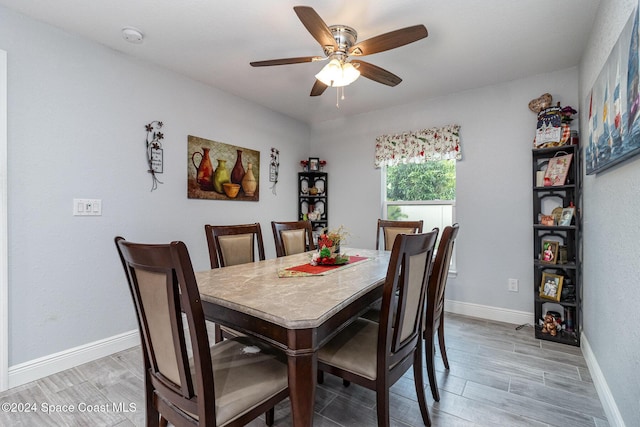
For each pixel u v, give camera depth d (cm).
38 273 201
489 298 306
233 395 109
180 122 284
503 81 295
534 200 273
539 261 265
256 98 346
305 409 106
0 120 184
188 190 291
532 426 153
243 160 347
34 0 181
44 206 203
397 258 121
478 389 185
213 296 132
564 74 268
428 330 168
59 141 209
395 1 180
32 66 197
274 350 140
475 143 313
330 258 199
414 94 329
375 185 386
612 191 159
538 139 267
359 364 136
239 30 213
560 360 220
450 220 337
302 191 432
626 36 126
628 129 123
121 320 242
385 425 130
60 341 210
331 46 186
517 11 190
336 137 420
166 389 109
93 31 214
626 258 138
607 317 167
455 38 220
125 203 245
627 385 135
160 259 92
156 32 216
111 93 236
